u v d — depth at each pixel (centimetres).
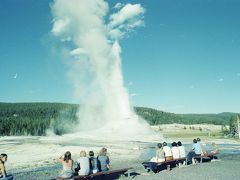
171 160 2098
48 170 2330
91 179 1712
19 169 2403
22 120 14975
